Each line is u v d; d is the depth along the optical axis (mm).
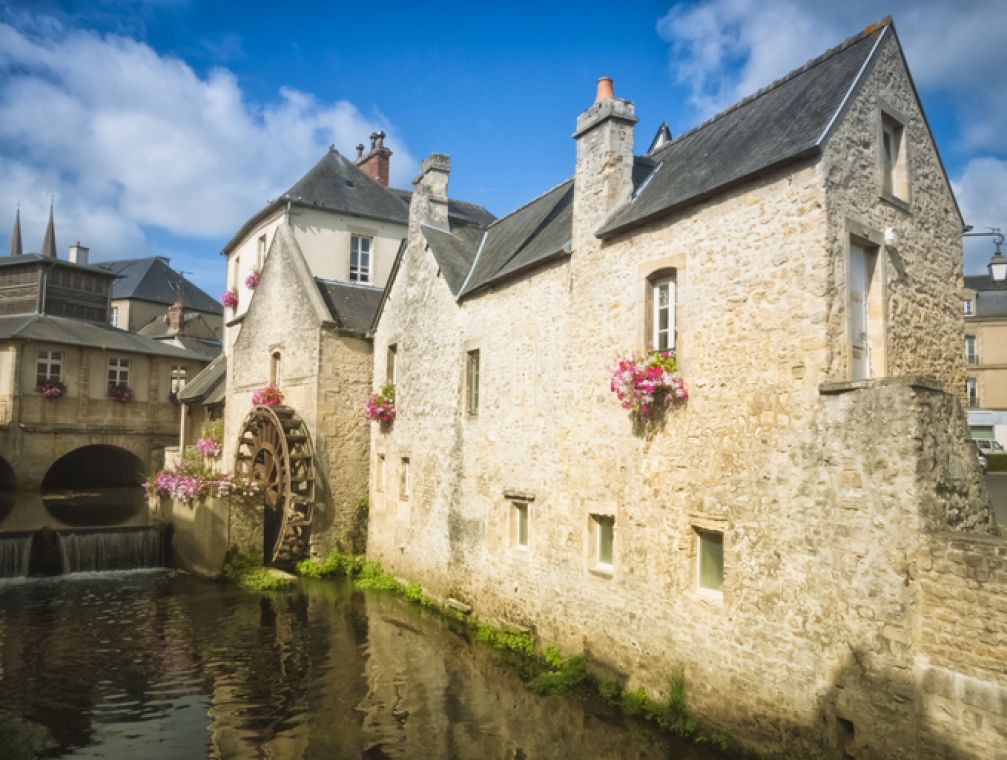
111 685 9273
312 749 7559
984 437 34125
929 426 5875
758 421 6969
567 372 9641
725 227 7477
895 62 7781
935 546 5543
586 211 9547
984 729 5180
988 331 35594
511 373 10852
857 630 5973
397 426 14414
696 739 7215
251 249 21406
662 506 7980
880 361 7125
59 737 7832
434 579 12625
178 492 15758
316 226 19188
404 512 13938
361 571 15195
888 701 5707
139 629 11555
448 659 10062
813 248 6605
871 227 7121
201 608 12727
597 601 8852
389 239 20266
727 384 7309
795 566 6508
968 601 5336
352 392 16000
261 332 18359
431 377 13188
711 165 8180
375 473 15289
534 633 9969
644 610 8125
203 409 24844
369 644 10742
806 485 6484
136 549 16422
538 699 8531
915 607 5645
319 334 15656
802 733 6305
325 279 18484
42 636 11219
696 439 7605
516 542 10766
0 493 26578
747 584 6926
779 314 6848
